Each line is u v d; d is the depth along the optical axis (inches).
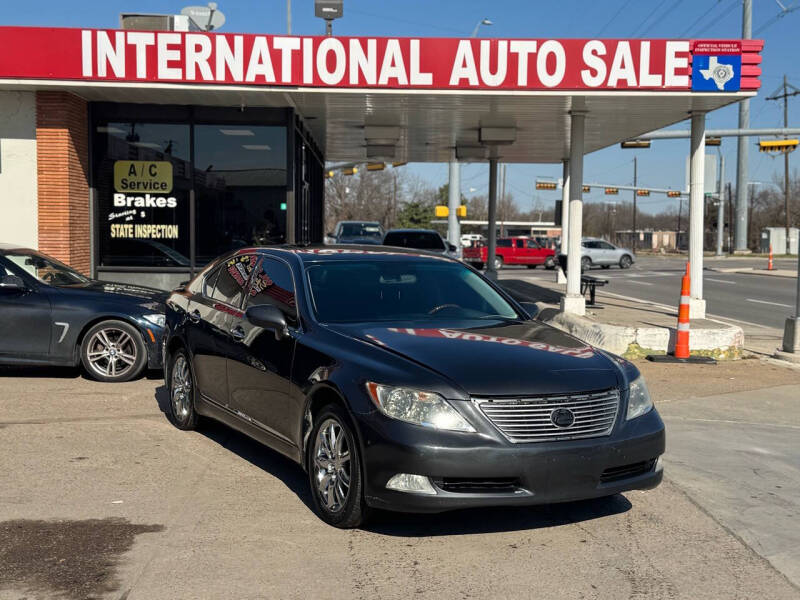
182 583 154.3
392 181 2829.7
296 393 199.5
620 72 467.8
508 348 193.2
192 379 262.1
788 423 304.0
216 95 503.5
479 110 550.3
